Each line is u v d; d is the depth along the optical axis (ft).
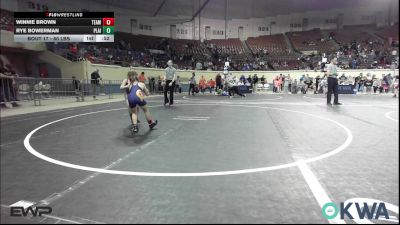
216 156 15.35
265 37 144.77
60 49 79.56
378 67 97.66
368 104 44.68
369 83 85.92
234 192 10.55
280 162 14.12
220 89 82.69
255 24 151.02
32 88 44.88
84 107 43.29
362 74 92.84
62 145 18.45
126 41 112.68
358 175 12.17
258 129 23.39
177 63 111.86
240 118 29.84
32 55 76.79
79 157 15.52
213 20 147.84
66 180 12.05
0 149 17.62
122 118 30.58
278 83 93.91
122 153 16.20
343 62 105.19
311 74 99.76
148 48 115.96
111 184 11.50
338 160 14.37
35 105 45.09
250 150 16.55
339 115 31.30
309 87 94.02
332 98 60.59
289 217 8.69
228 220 8.54
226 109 38.88
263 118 29.68
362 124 25.26
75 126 25.86
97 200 10.04
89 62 72.49
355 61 100.07
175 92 91.66
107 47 99.19
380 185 11.06
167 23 136.56
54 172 13.12
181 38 142.20
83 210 9.31
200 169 13.21
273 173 12.52
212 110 37.70
